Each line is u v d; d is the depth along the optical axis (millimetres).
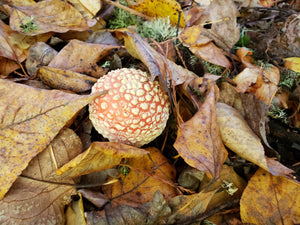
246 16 225
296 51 190
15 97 125
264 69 175
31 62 161
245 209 137
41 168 125
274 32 198
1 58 161
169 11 188
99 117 141
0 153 115
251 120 155
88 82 154
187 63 182
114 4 188
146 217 129
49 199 123
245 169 159
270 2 256
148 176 146
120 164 136
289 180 136
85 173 128
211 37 188
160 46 161
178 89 160
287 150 179
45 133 123
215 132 141
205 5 205
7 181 113
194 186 148
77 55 161
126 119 137
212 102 142
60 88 154
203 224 139
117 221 127
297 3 250
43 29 167
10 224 111
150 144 171
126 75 142
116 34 187
